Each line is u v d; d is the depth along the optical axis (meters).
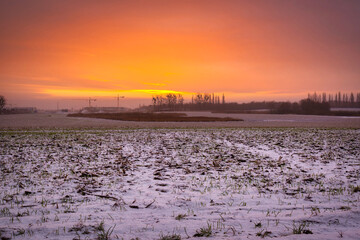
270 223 3.81
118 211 4.52
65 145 14.16
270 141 16.05
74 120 46.91
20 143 14.93
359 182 6.81
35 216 4.23
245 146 13.98
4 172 8.14
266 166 9.08
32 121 43.41
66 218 4.11
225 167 8.91
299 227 3.47
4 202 5.21
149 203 5.02
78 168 8.73
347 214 4.06
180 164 9.43
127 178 7.40
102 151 12.27
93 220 3.99
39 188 6.38
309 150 12.56
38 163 9.55
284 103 96.12
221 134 20.62
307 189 6.17
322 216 4.02
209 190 6.12
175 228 3.63
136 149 12.92
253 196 5.57
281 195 5.66
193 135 19.84
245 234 3.39
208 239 3.23
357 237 3.15
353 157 10.68
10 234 3.40
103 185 6.62
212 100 163.38
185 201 5.13
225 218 4.07
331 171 8.25
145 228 3.63
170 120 46.28
